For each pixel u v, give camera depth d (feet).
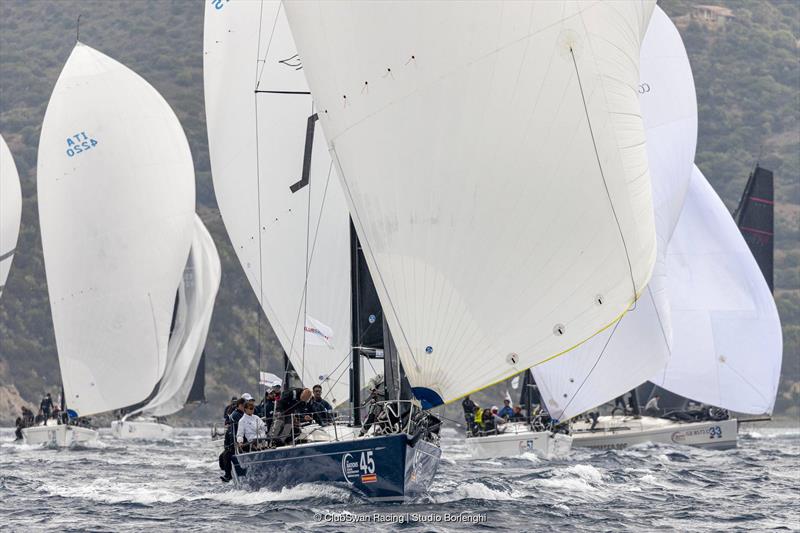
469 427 354.54
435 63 174.60
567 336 173.68
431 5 174.60
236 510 193.67
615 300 174.09
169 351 536.42
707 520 193.77
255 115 290.15
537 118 173.37
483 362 175.11
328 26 180.14
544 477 260.21
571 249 173.17
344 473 189.67
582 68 174.50
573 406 340.39
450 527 172.76
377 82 177.37
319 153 277.85
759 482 263.29
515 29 173.68
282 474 199.31
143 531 172.86
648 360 338.13
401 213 176.55
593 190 173.47
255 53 291.38
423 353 176.45
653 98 361.92
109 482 261.03
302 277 283.18
